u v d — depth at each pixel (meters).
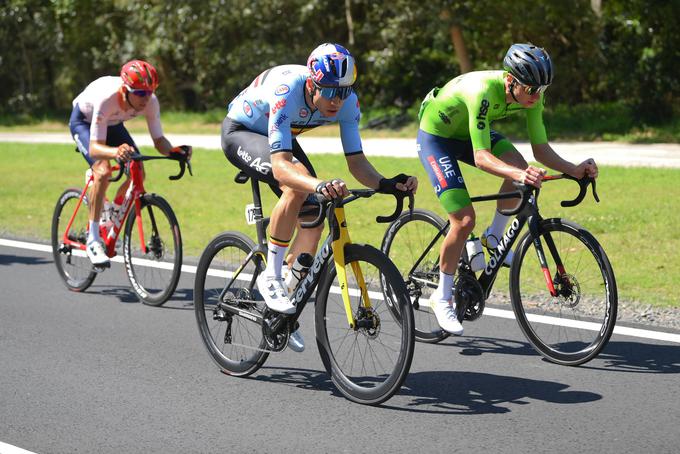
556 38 40.75
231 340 8.03
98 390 7.62
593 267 8.08
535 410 6.97
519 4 38.25
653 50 36.59
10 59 61.94
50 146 35.69
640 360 8.17
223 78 53.56
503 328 9.37
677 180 19.61
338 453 6.20
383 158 26.14
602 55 38.97
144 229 10.76
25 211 18.28
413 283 9.14
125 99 10.52
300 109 7.16
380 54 42.12
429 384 7.68
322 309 7.31
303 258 7.36
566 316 8.88
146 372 8.12
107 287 11.67
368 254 6.86
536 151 8.34
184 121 50.25
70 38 59.47
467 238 8.31
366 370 7.18
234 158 7.84
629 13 38.12
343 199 7.05
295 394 7.48
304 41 48.62
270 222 7.35
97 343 9.07
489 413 6.93
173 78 56.78
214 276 8.18
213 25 46.72
